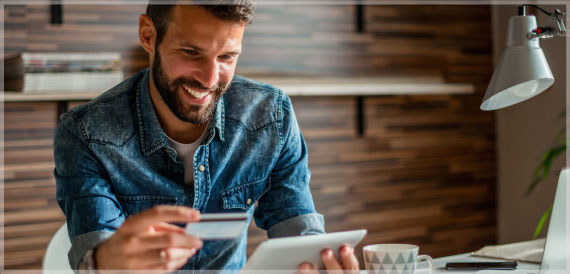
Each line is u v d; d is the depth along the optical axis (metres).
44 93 2.45
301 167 1.48
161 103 1.31
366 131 3.27
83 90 2.50
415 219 3.40
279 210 1.42
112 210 1.25
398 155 3.36
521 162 3.41
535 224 3.30
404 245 1.15
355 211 3.24
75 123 1.29
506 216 3.54
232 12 1.12
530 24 1.32
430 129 3.45
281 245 0.99
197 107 1.21
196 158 1.36
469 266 1.37
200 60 1.17
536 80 1.37
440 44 3.43
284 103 1.48
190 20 1.13
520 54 1.32
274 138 1.45
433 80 3.41
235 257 1.45
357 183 3.24
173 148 1.36
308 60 3.12
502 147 3.56
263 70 3.01
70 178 1.27
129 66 2.78
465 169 3.54
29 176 2.63
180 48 1.15
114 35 2.75
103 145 1.30
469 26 3.52
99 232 1.18
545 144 3.20
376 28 3.27
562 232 1.31
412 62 3.36
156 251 0.99
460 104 3.53
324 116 3.16
